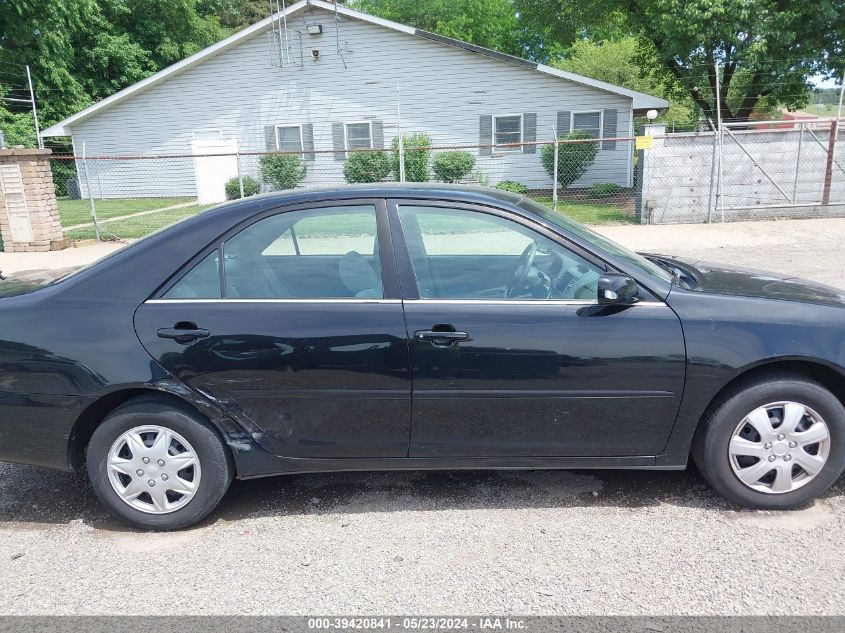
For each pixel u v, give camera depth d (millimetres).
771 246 10758
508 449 3121
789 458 3035
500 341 2986
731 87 20359
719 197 13594
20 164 12297
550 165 19656
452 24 38875
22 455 3168
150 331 3043
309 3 20203
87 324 3066
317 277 3166
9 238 12680
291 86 21203
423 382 3025
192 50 31656
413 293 3082
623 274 3074
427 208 3207
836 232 11766
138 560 2934
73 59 27859
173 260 3145
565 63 37969
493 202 3225
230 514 3307
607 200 17906
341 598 2613
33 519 3330
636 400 3021
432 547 2943
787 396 2994
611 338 2977
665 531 2998
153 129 22453
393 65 20391
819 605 2469
